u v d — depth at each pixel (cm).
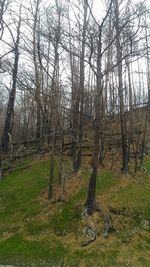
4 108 5131
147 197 2033
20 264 1588
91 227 1723
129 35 2528
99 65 1905
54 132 2202
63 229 1756
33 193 2169
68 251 1625
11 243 1734
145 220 1855
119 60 2194
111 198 1981
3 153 2869
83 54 2331
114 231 1744
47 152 2770
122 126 2367
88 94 2730
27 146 2986
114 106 3247
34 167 2564
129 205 1925
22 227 1848
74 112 2484
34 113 3688
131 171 2369
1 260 1625
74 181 2170
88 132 2784
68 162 2453
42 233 1767
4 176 2575
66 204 1928
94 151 1852
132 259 1580
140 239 1727
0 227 1900
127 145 2562
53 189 2131
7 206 2117
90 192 1825
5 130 2919
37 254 1628
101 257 1580
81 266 1540
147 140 2870
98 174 2250
